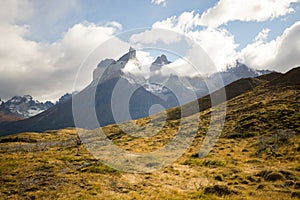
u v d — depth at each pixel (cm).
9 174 2491
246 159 3033
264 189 1820
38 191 1961
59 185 2073
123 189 1956
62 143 6166
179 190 1964
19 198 1834
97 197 1778
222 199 1645
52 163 2914
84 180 2169
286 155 2958
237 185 1975
